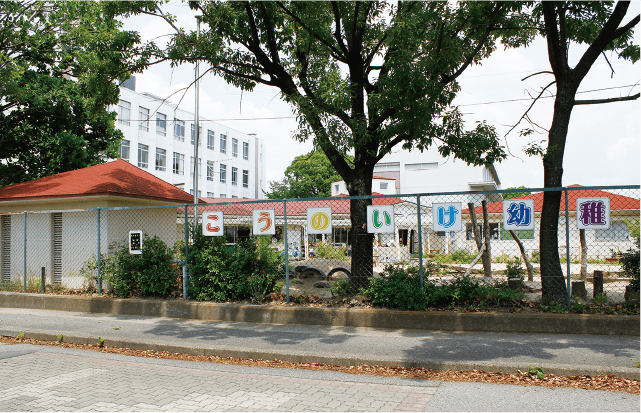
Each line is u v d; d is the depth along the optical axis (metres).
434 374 5.65
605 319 7.20
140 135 43.03
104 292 11.20
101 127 20.34
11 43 17.09
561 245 22.25
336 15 9.50
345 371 5.91
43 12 17.72
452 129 8.90
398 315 8.11
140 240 10.65
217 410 4.38
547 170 8.53
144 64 10.76
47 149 18.94
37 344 7.84
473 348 6.50
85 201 12.31
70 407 4.46
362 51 11.20
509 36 10.98
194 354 6.93
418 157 45.81
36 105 17.52
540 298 8.75
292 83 10.70
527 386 5.05
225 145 55.69
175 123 47.62
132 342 7.38
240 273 9.64
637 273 8.12
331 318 8.50
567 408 4.31
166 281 10.16
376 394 4.88
